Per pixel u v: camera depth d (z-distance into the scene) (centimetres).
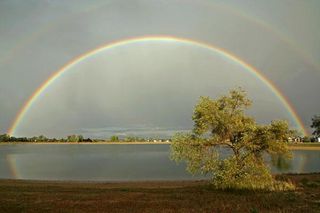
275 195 2759
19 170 8425
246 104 3334
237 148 3198
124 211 2192
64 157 14762
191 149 3203
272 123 3188
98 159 13225
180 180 5575
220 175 3106
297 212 2080
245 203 2417
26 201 2608
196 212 2123
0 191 3397
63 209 2270
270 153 3259
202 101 3278
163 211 2170
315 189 3148
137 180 5731
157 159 12988
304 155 13700
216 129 3256
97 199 2738
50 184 4778
